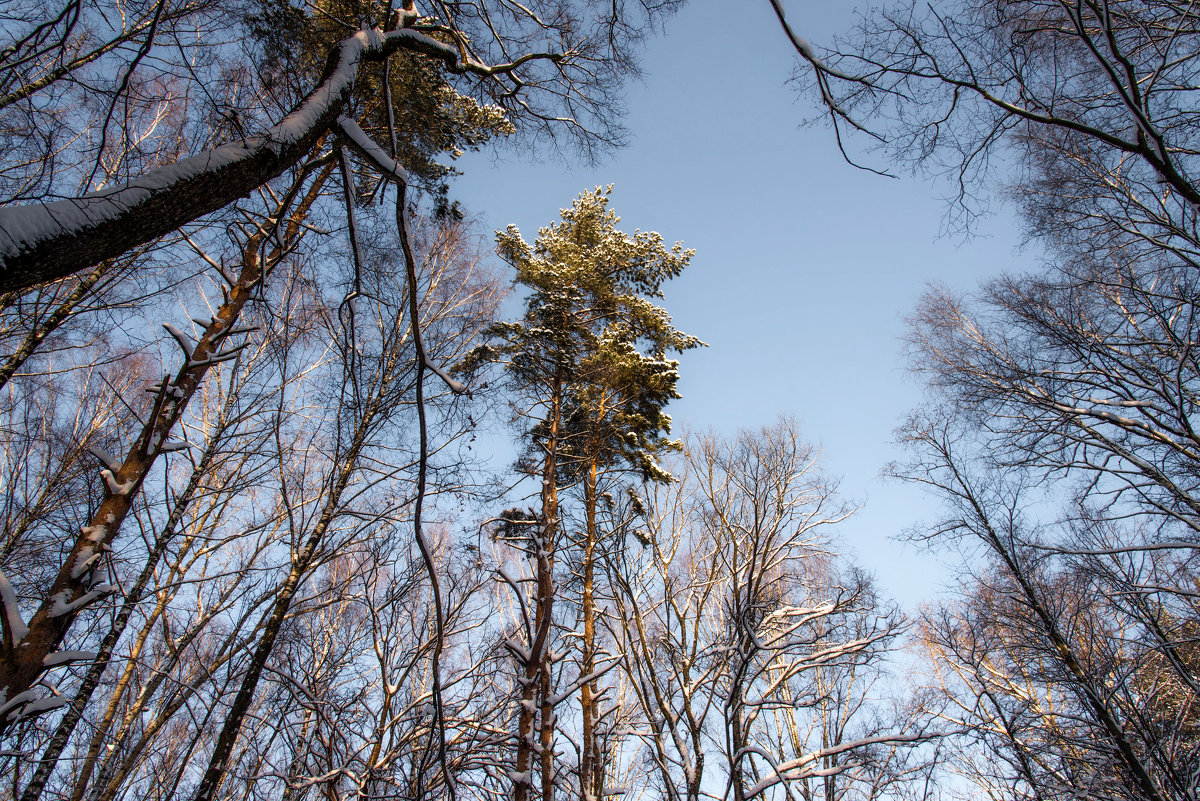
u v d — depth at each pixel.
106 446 8.28
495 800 7.55
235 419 7.30
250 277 6.72
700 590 9.66
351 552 7.62
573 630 9.30
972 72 4.66
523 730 6.77
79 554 5.12
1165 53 4.64
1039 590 9.10
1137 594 8.14
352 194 2.27
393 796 6.40
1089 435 9.22
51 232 1.96
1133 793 7.36
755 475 9.27
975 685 10.31
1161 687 8.18
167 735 8.09
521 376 10.76
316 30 6.01
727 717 6.93
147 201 2.19
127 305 6.68
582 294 12.27
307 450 8.02
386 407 7.19
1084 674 8.11
